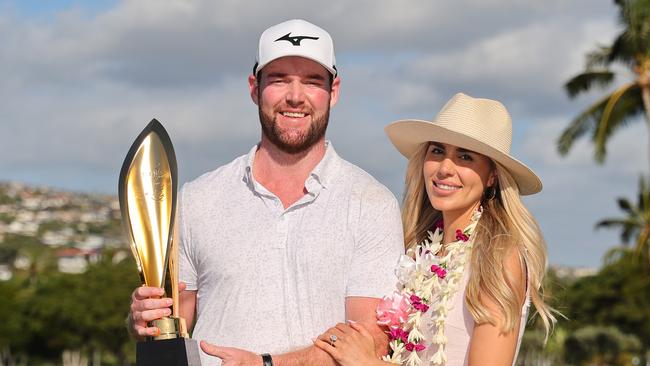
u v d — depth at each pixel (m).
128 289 76.25
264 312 4.29
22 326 75.38
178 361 3.82
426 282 4.58
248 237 4.35
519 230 4.62
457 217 4.82
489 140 4.68
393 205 4.46
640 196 38.41
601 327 53.31
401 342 4.44
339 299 4.34
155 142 4.09
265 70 4.39
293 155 4.40
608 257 39.03
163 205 4.04
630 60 30.56
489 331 4.42
